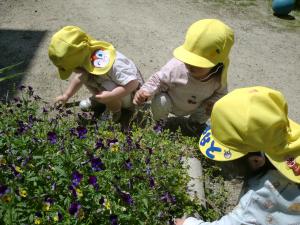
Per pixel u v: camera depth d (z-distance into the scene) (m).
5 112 1.01
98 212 0.78
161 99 1.16
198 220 0.82
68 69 1.12
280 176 0.72
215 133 0.72
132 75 1.16
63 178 0.80
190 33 1.05
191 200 0.93
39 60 1.52
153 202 0.83
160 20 1.94
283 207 0.73
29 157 0.83
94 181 0.78
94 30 1.78
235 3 2.25
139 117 1.26
